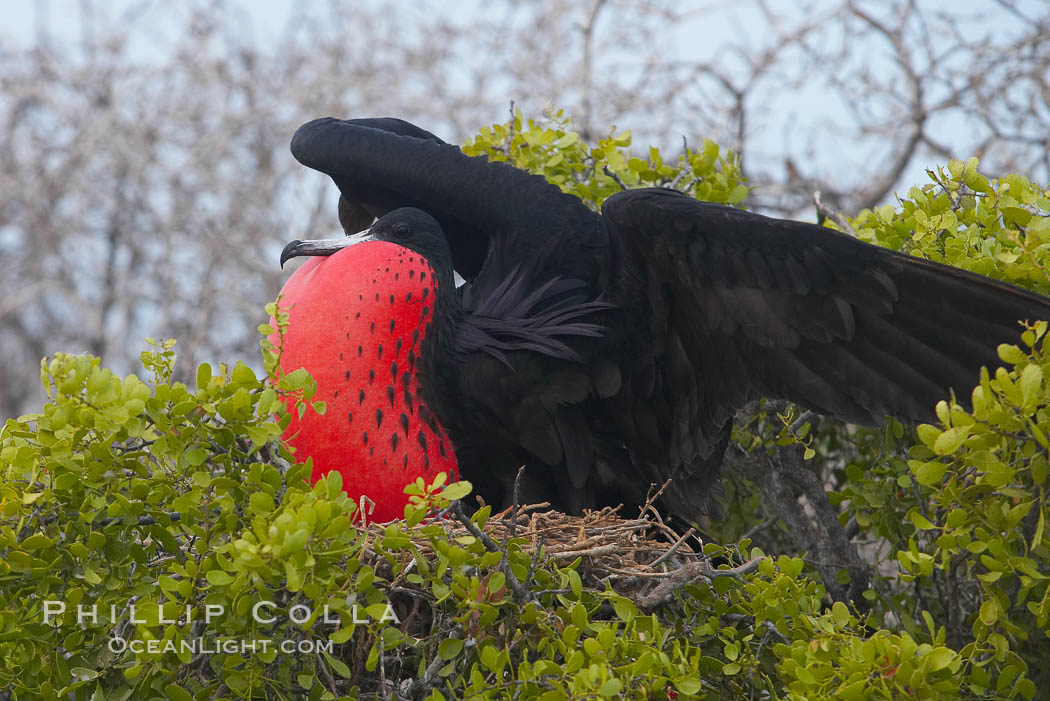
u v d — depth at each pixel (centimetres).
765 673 809
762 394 924
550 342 963
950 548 745
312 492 698
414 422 919
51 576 728
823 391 896
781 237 865
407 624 762
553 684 690
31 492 739
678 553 869
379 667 766
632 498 1021
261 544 671
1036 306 820
